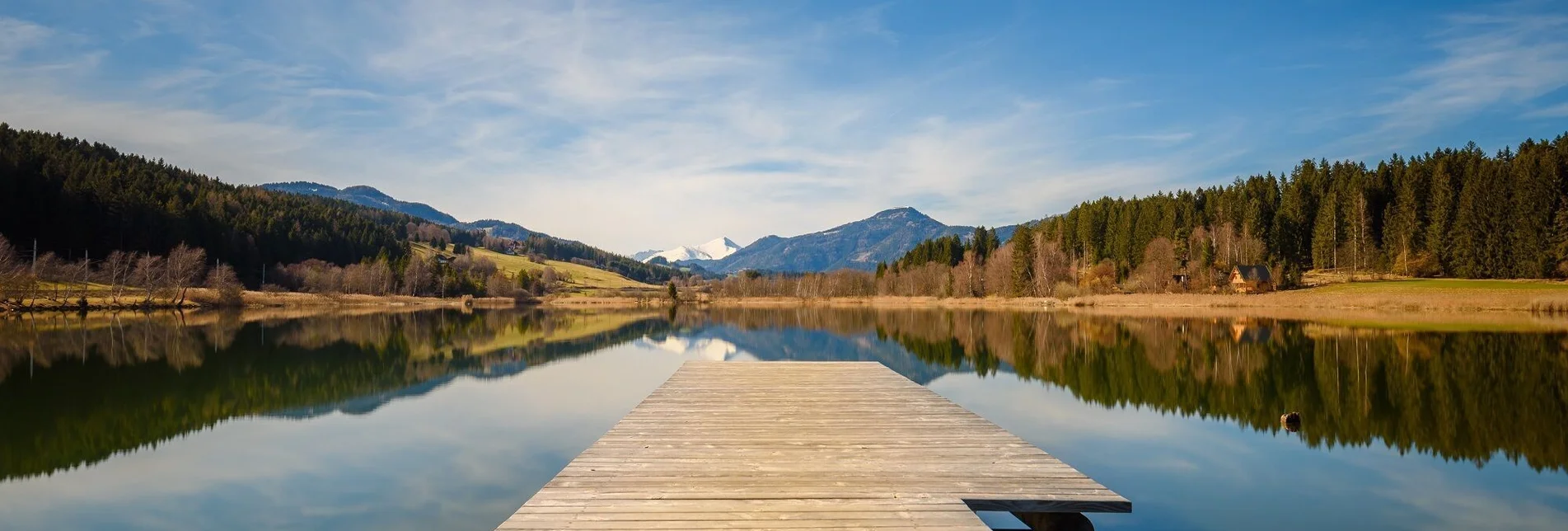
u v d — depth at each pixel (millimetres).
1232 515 8336
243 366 21875
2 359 22766
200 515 8398
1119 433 12500
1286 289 68312
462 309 75438
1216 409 14625
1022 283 80562
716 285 122875
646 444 8234
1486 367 19266
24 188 71750
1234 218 86812
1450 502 8750
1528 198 61250
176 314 50688
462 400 16016
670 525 5449
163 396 16391
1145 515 8344
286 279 96812
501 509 8570
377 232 138250
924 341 32906
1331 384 17219
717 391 12453
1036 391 17203
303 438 12164
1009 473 6945
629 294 117875
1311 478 9719
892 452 7852
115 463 10594
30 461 10719
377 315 57562
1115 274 80250
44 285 58125
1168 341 28734
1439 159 79625
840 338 35750
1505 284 59438
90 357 23609
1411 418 13359
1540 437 11766
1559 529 7871
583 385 18484
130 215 81000
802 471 7031
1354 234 77250
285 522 8141
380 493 9141
